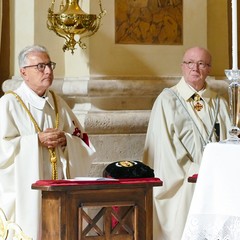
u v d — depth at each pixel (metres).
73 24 8.65
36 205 7.58
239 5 10.38
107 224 6.75
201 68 8.54
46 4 9.31
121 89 9.21
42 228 6.71
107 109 9.27
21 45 9.39
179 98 8.57
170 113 8.45
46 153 7.74
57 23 8.69
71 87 9.19
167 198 8.34
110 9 9.28
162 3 9.50
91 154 7.99
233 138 5.66
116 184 6.73
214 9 9.98
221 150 5.38
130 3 9.37
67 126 8.05
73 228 6.63
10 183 7.65
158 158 8.39
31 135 7.65
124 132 9.23
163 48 9.51
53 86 9.22
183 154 8.28
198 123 8.47
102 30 9.24
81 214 6.64
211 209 5.37
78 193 6.63
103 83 9.14
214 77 9.87
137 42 9.41
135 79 9.33
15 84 9.22
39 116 7.84
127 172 7.53
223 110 8.65
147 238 6.86
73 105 9.34
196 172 8.20
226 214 5.30
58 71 9.40
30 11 9.32
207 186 5.39
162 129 8.40
